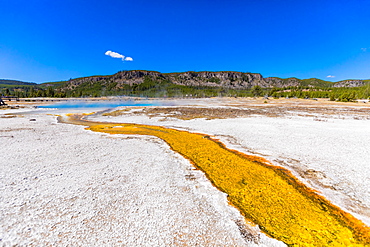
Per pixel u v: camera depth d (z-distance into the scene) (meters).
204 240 6.39
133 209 7.88
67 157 13.48
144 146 16.50
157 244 6.19
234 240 6.42
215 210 7.97
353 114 34.81
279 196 9.05
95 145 16.50
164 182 10.13
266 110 42.81
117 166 12.05
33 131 21.66
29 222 7.11
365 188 9.46
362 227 7.06
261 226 7.11
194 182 10.26
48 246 6.09
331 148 15.02
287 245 6.21
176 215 7.58
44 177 10.47
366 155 13.44
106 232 6.67
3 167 11.66
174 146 16.59
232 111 41.03
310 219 7.49
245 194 9.20
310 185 9.97
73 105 65.44
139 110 43.44
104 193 8.98
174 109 45.00
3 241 6.26
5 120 29.45
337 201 8.61
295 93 101.25
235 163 12.84
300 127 22.97
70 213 7.61
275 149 15.27
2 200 8.36
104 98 106.88
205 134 20.95
